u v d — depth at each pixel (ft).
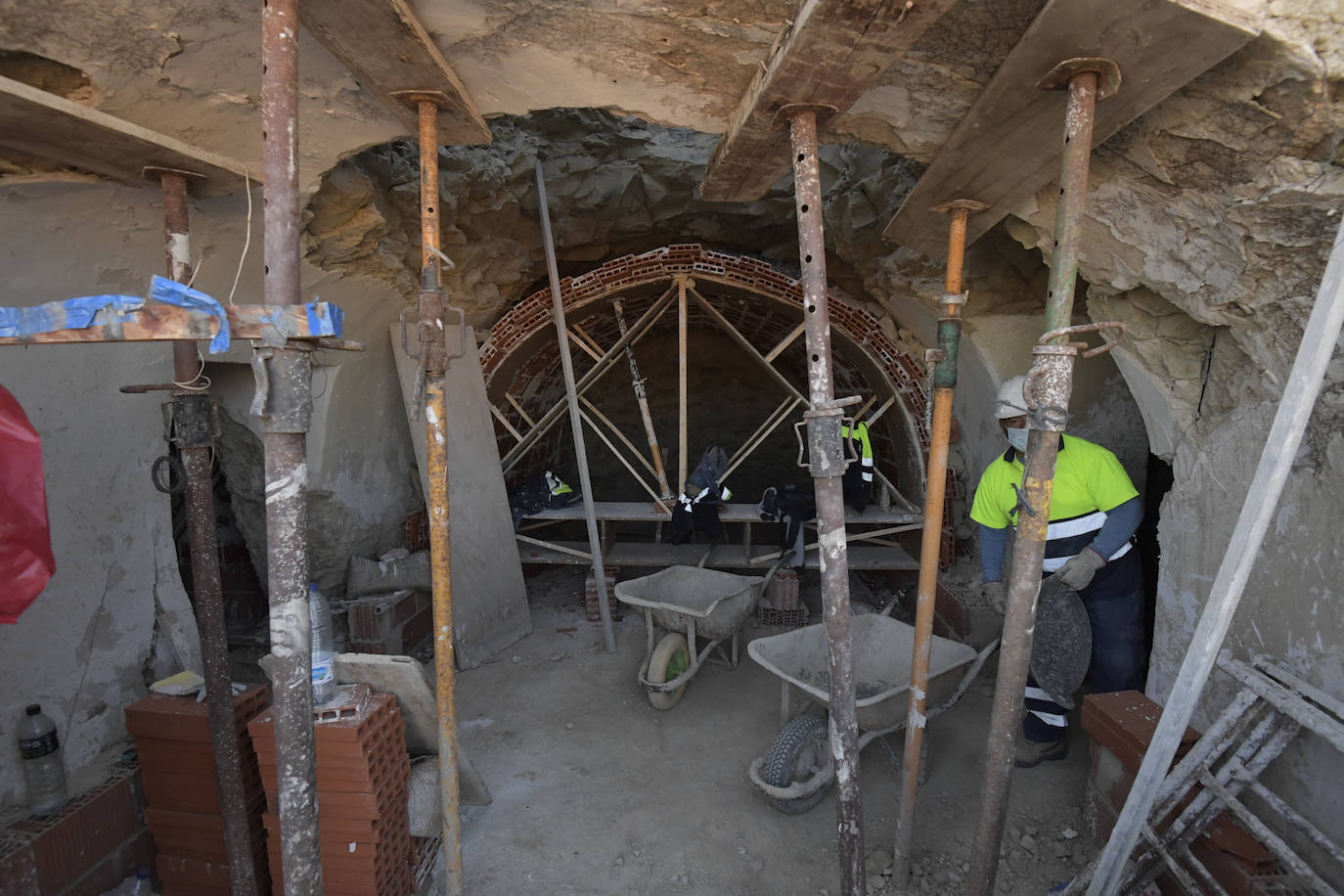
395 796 9.56
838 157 18.56
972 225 10.69
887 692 11.57
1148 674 11.74
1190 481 10.80
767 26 7.23
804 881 10.71
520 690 16.80
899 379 20.22
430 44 7.08
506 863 11.03
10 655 9.89
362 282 15.58
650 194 21.09
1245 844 8.29
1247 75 6.56
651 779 13.23
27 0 6.79
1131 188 8.58
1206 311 9.27
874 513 20.66
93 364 10.94
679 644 16.07
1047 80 6.79
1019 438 11.15
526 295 24.13
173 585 12.52
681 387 20.75
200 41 7.52
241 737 9.53
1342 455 8.00
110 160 7.61
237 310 5.22
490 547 19.13
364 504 18.58
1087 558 11.25
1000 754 7.53
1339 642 8.12
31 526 5.69
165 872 9.99
